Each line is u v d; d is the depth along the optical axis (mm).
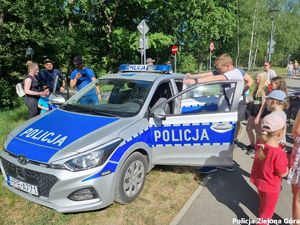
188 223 3807
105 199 3789
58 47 13391
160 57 23609
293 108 8078
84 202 3699
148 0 16031
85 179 3609
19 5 10727
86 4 16109
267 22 40531
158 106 4566
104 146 3783
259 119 5758
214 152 4473
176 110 5008
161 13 18594
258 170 3492
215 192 4598
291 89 19719
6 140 4207
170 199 4371
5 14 11078
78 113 4559
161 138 4566
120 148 3912
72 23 17688
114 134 3965
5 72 11289
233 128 4348
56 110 4812
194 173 5172
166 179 4922
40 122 4367
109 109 4625
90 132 3953
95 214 3924
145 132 4387
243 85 4484
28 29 11367
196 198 4402
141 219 3881
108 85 5113
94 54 18719
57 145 3768
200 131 4445
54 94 6402
